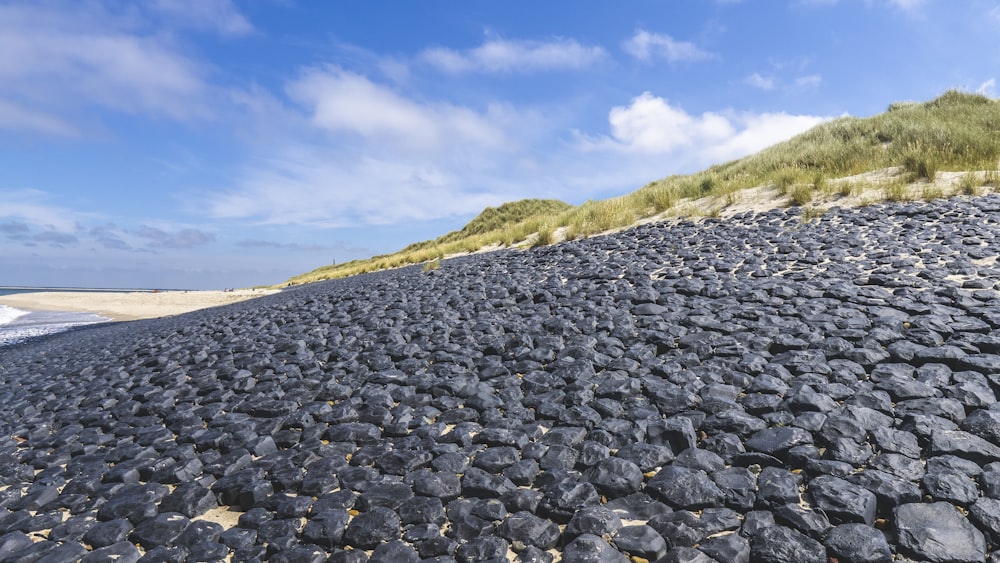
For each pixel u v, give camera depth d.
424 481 2.97
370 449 3.50
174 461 3.68
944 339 4.41
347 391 4.71
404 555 2.40
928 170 12.23
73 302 26.11
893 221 9.39
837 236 8.66
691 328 5.29
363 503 2.85
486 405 4.05
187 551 2.64
